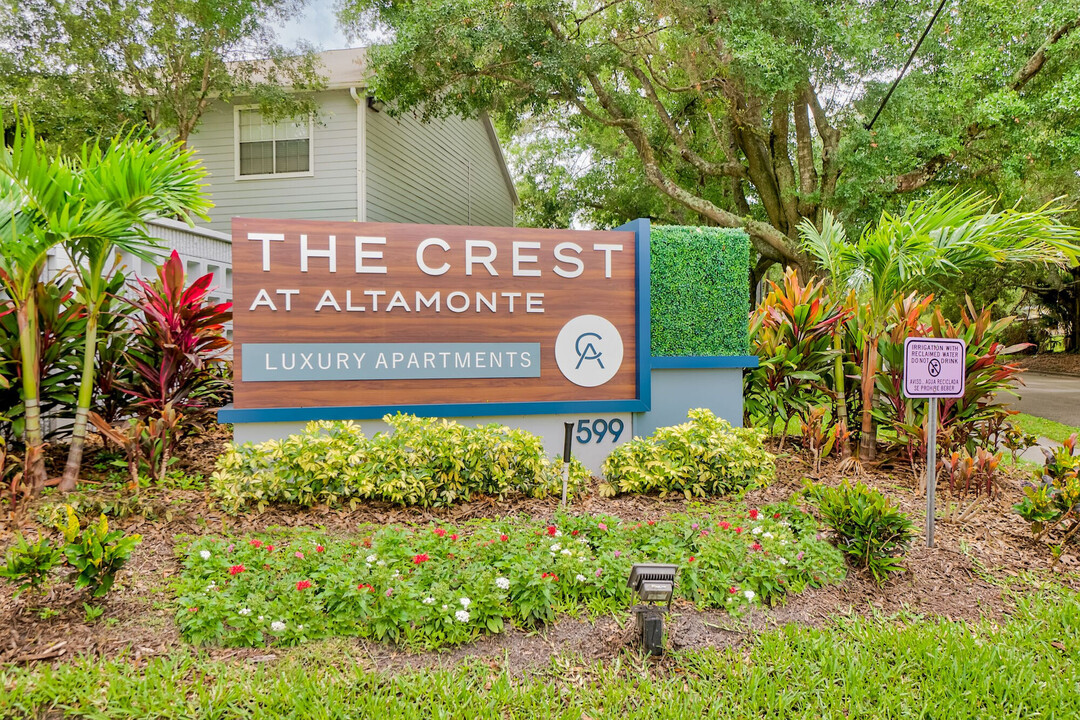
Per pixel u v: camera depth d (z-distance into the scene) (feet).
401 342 16.89
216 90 39.65
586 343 18.16
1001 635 10.38
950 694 8.77
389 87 40.63
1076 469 14.79
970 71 41.34
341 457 13.76
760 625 10.37
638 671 9.02
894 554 12.29
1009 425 20.48
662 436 16.80
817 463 18.80
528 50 42.86
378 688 8.34
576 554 11.19
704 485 16.29
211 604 9.02
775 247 50.01
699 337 19.29
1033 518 13.89
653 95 51.26
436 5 39.70
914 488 17.76
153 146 14.52
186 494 14.28
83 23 34.91
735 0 39.93
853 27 39.68
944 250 17.44
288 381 16.26
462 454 14.66
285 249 16.20
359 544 11.94
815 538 12.46
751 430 17.06
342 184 41.52
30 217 13.83
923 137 43.37
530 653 9.30
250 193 42.22
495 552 11.00
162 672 8.16
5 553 10.80
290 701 7.78
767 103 43.80
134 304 16.15
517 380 17.71
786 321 20.88
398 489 13.97
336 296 16.49
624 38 46.24
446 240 17.15
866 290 20.27
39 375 14.89
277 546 11.66
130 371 17.21
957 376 13.87
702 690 8.66
